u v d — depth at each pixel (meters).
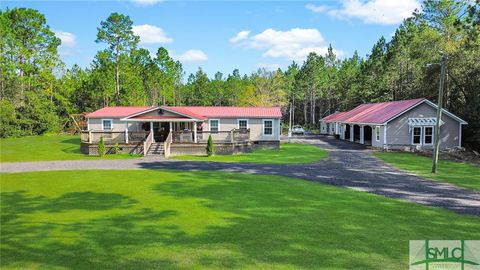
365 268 6.27
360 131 39.62
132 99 55.16
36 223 9.27
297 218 9.55
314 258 6.72
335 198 12.17
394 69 52.16
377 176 17.67
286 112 84.94
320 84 80.69
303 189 13.79
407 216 9.84
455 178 17.20
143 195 12.63
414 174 18.44
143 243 7.64
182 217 9.69
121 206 11.03
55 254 7.05
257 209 10.54
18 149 31.23
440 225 9.00
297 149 32.84
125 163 22.81
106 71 51.12
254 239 7.83
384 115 33.78
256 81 75.94
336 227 8.71
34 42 51.03
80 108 57.97
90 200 11.91
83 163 22.81
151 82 64.06
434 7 39.69
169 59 66.81
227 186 14.34
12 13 49.34
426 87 39.56
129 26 51.16
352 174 18.28
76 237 8.09
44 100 51.06
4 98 49.84
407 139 31.88
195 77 89.88
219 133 29.53
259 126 33.50
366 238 7.88
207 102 78.44
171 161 23.91
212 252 7.06
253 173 18.52
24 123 45.72
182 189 13.70
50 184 15.01
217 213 10.09
